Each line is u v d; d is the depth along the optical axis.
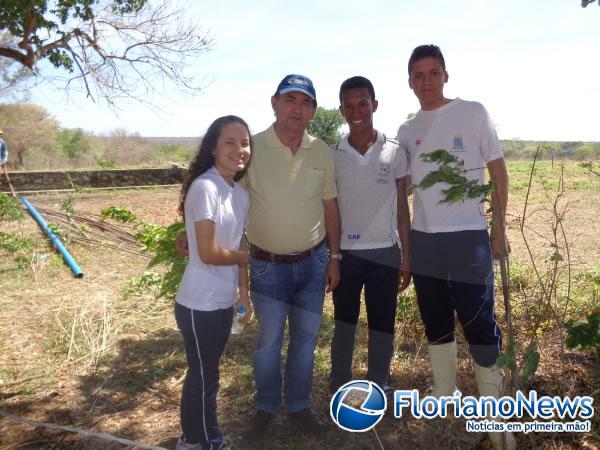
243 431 2.48
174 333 3.83
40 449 2.19
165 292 3.95
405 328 3.20
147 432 2.42
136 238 7.12
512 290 3.81
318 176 2.17
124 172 9.90
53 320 3.79
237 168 2.02
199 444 2.20
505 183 1.98
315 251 2.30
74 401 2.63
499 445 2.06
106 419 2.49
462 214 1.89
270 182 2.12
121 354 3.38
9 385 2.72
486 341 2.03
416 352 2.95
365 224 2.15
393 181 2.12
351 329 2.49
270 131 2.16
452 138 1.96
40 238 6.41
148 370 3.13
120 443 2.25
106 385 2.85
